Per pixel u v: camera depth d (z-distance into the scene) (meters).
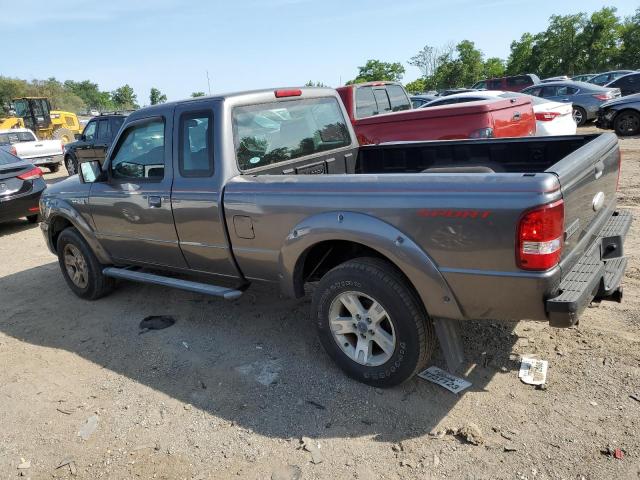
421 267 2.98
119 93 113.44
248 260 3.92
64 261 5.68
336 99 5.01
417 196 2.95
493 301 2.86
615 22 54.06
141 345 4.46
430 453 2.87
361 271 3.27
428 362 3.61
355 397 3.42
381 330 3.38
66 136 31.28
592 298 2.95
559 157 4.23
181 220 4.20
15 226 10.04
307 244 3.44
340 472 2.81
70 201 5.24
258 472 2.88
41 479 3.00
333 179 3.32
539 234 2.62
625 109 13.82
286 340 4.27
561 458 2.73
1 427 3.51
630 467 2.62
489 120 7.19
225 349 4.23
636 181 8.42
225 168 3.89
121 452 3.15
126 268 5.26
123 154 4.70
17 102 29.03
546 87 17.53
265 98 4.24
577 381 3.32
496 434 2.95
